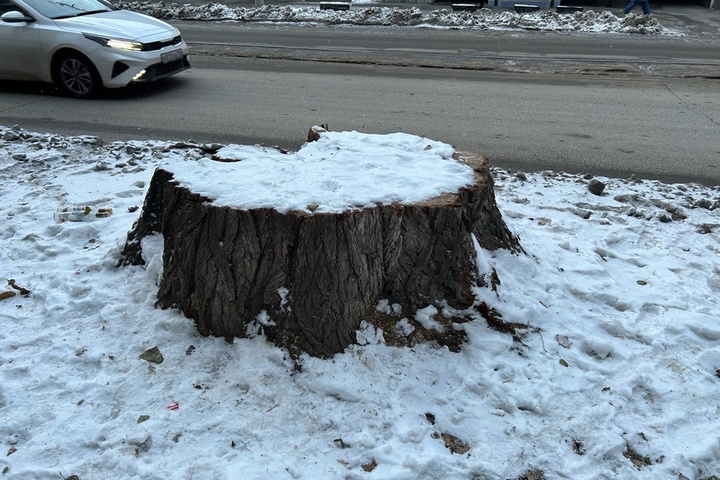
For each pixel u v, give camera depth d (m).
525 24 15.91
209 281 2.98
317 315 2.87
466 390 2.84
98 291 3.48
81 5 9.31
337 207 2.87
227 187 3.10
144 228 3.63
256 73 10.64
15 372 2.92
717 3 20.00
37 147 6.17
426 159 3.67
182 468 2.40
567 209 4.96
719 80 10.26
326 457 2.47
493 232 3.63
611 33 15.14
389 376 2.86
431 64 11.47
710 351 3.20
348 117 7.94
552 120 7.95
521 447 2.56
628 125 7.75
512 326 3.16
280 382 2.79
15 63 8.64
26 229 4.34
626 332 3.32
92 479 2.38
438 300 3.15
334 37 14.48
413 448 2.52
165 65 9.03
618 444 2.59
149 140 6.81
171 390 2.81
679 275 4.02
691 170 6.20
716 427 2.73
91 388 2.80
